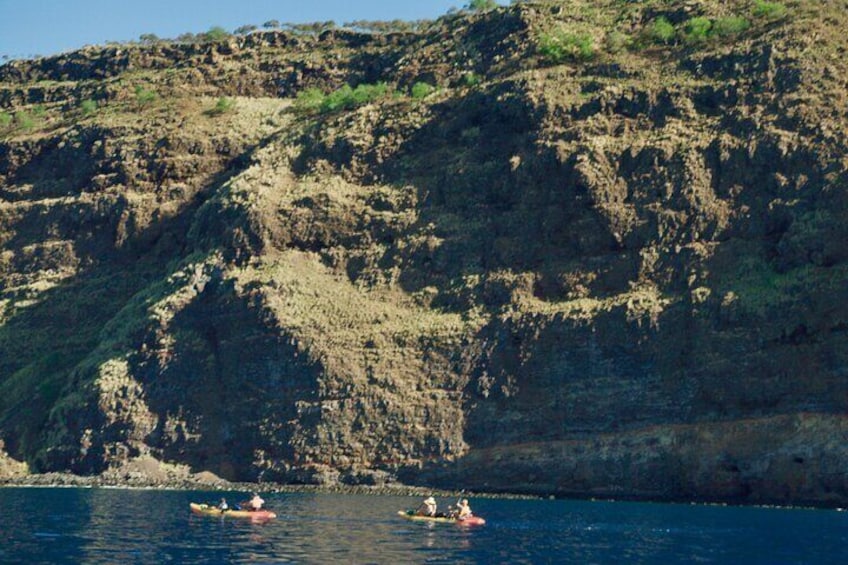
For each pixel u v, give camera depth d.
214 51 181.00
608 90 124.12
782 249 105.94
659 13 141.38
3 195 160.50
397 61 163.12
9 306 144.88
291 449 112.00
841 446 94.75
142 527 75.06
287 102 164.38
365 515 84.06
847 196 105.56
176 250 144.50
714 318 104.00
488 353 110.81
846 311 99.31
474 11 172.62
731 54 122.81
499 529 76.00
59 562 59.59
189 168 150.38
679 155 115.81
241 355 118.44
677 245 111.69
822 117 112.94
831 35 121.06
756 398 100.00
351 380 112.75
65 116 176.12
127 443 117.19
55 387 129.00
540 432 106.56
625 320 106.88
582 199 117.19
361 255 124.94
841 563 61.28
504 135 126.88
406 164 131.38
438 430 108.88
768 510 90.19
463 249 121.62
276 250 126.62
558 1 154.12
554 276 115.25
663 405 103.19
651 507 92.69
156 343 122.44
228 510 83.69
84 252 148.38
